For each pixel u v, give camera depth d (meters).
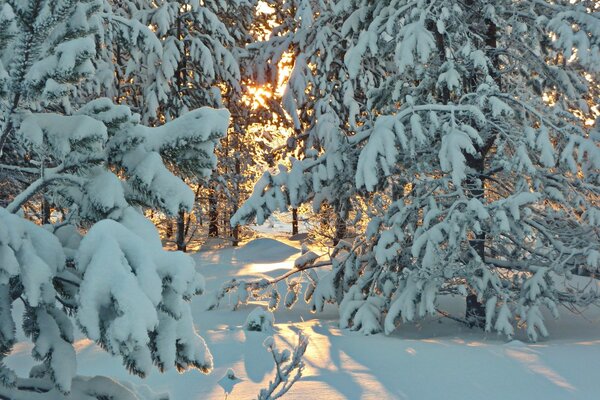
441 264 9.92
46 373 2.33
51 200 2.59
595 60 10.01
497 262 11.52
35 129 2.31
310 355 7.57
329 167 11.47
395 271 11.66
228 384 6.20
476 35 10.46
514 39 10.99
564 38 10.02
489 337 10.48
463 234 9.83
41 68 2.20
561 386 6.15
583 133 10.05
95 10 2.36
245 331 9.35
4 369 2.34
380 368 6.88
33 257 2.09
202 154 2.54
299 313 13.28
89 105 2.50
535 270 10.97
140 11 19.39
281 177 11.59
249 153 27.73
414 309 10.26
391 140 9.84
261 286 13.30
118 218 2.40
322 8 17.55
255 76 19.73
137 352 2.29
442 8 10.12
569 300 10.82
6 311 2.23
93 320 1.87
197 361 2.41
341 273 12.82
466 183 11.15
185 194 2.48
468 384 6.25
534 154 10.31
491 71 11.27
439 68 10.49
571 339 9.98
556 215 11.27
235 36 25.08
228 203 27.97
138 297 1.89
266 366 6.99
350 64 11.09
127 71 18.69
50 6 2.19
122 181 2.56
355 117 15.62
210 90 21.45
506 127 10.15
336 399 5.70
